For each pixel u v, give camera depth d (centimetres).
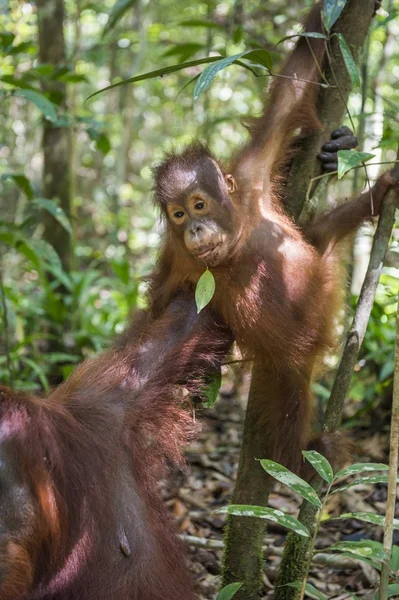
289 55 396
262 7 737
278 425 383
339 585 412
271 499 517
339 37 334
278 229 377
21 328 699
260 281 371
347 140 392
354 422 601
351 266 508
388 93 830
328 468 296
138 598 313
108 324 785
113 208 1190
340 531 472
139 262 1087
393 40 771
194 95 305
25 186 582
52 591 298
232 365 399
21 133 1166
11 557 269
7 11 796
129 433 330
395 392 282
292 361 372
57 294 756
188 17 1041
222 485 546
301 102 387
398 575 352
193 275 379
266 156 389
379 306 581
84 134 1289
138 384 344
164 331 367
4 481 272
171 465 379
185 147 391
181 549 342
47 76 620
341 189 646
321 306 377
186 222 370
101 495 308
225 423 648
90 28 1213
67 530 296
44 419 298
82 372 345
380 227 359
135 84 1098
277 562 443
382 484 520
